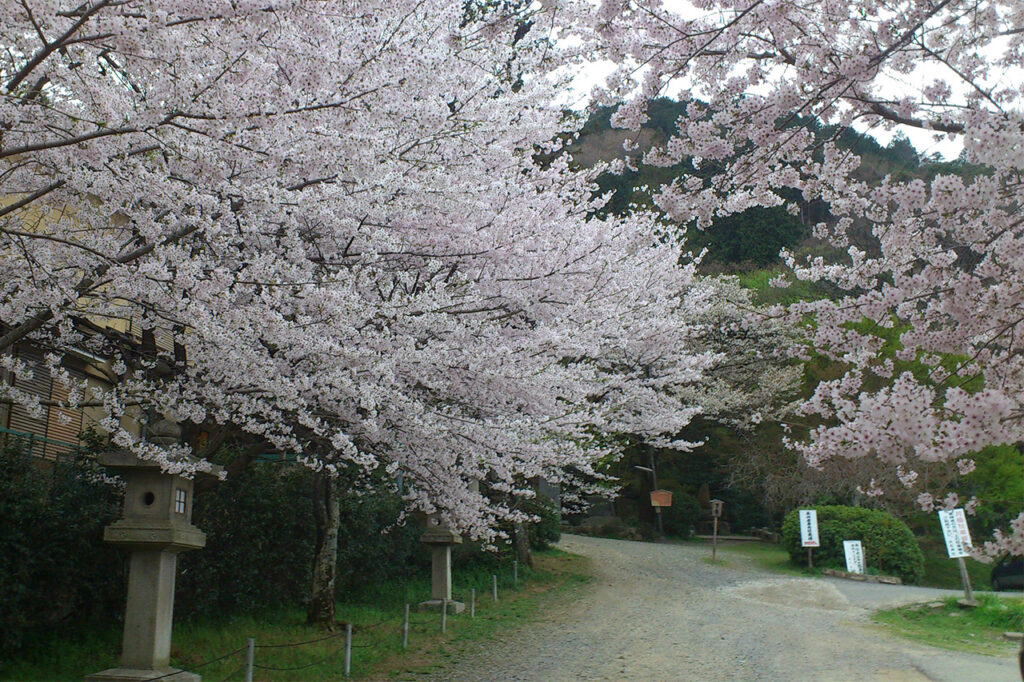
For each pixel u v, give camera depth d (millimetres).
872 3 5508
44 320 6422
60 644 8500
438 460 9391
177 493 7488
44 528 8445
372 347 7781
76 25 5227
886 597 16703
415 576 16281
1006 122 4402
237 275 7359
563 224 10172
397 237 8406
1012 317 5375
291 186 7383
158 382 7977
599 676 9305
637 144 6387
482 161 9000
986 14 5305
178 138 6109
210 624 10578
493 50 8789
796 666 9859
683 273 14422
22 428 11172
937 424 4180
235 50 6152
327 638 10609
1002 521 24703
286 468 13234
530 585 17109
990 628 12703
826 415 5762
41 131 6059
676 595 16453
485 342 8875
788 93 5762
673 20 5891
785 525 22594
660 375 15164
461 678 9172
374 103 7113
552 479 13297
